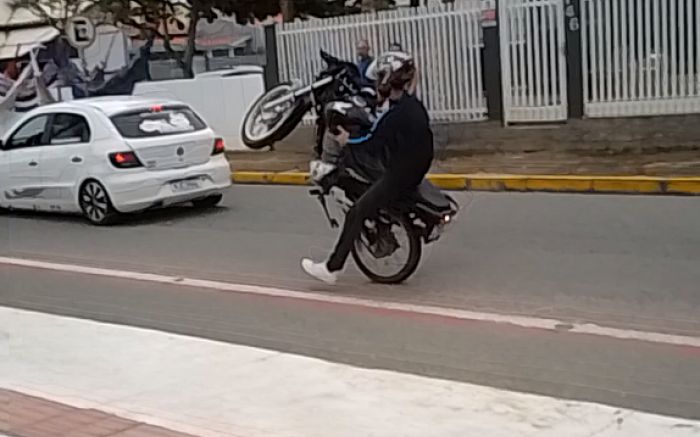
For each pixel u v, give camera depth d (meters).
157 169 12.43
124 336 7.25
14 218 13.74
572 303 7.59
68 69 24.78
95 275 9.73
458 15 16.61
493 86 16.44
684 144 14.53
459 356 6.48
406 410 5.39
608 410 5.29
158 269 9.80
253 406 5.57
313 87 11.05
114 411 5.57
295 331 7.28
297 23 18.42
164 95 19.58
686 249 9.13
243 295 8.48
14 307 8.55
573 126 15.44
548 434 4.95
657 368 6.03
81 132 12.67
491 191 13.52
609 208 11.51
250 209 13.05
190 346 6.89
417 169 7.94
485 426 5.09
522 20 16.00
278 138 17.70
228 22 25.50
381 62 7.92
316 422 5.26
